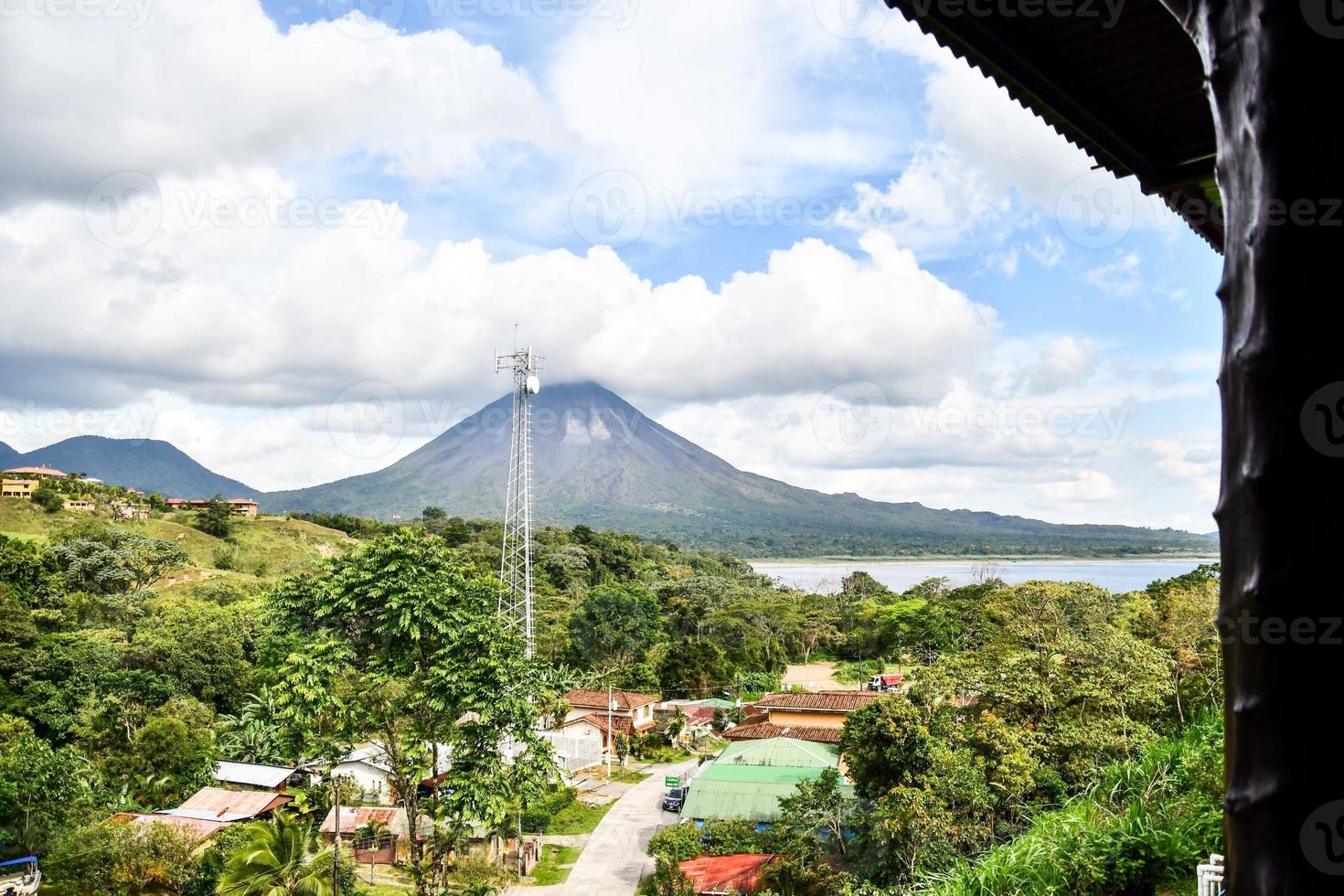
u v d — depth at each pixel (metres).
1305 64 1.39
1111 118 5.50
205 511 86.88
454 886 23.31
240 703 37.34
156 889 23.31
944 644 52.97
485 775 16.45
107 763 30.28
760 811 26.08
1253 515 1.37
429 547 17.62
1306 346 1.35
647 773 39.84
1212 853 6.85
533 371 37.59
